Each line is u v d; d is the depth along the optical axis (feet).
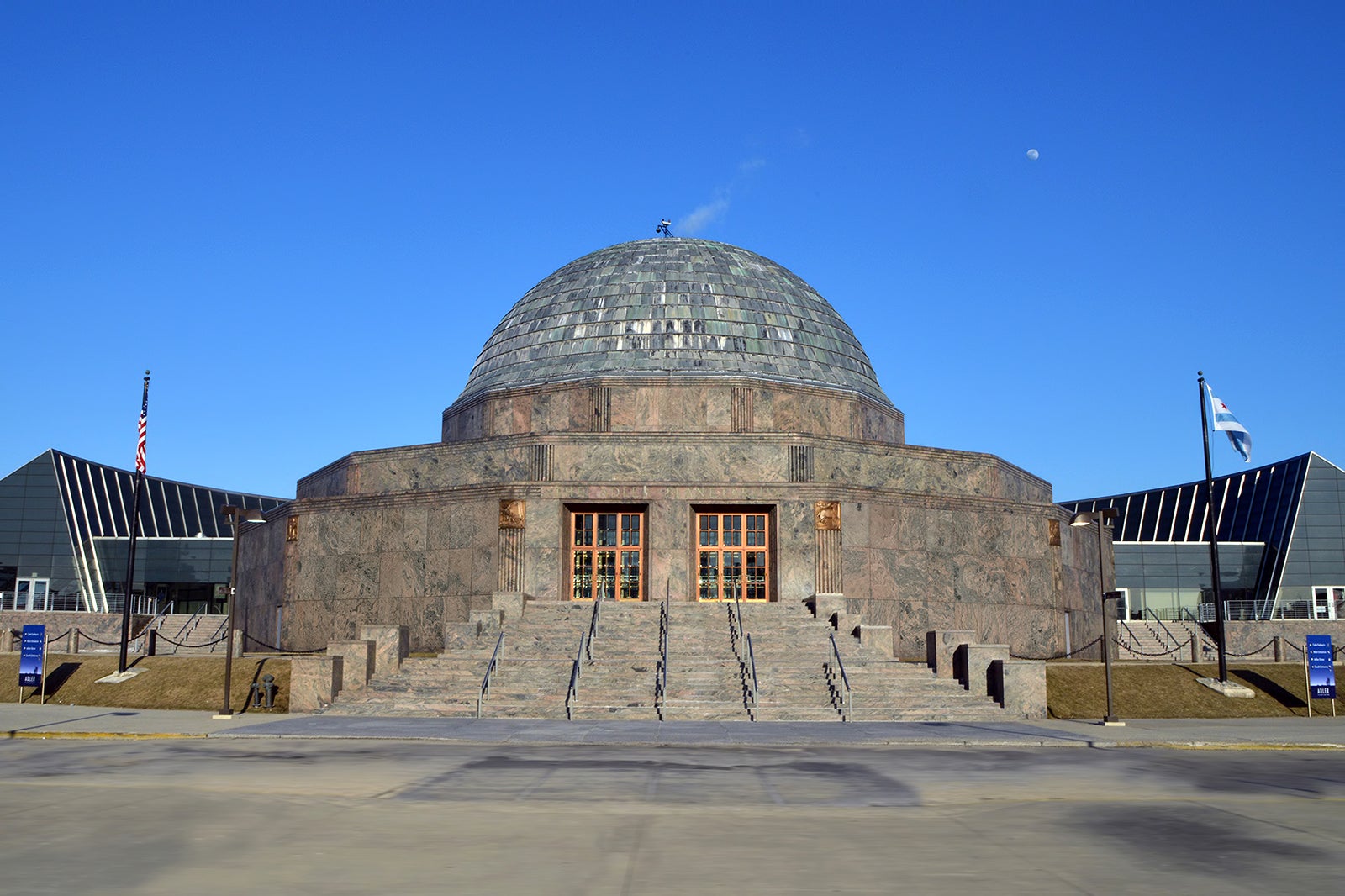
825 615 123.13
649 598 134.21
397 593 139.33
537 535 134.92
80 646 184.44
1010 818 48.26
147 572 251.19
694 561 136.56
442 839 42.86
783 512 135.54
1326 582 238.27
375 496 142.72
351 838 43.01
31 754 71.46
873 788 56.85
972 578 140.87
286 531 148.36
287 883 35.60
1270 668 124.47
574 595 137.39
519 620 122.31
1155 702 112.98
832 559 134.21
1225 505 269.23
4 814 48.34
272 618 150.71
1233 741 81.61
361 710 101.14
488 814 48.37
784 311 174.09
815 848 41.34
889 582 136.56
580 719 96.43
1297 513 241.55
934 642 112.88
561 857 39.55
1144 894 34.55
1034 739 82.43
